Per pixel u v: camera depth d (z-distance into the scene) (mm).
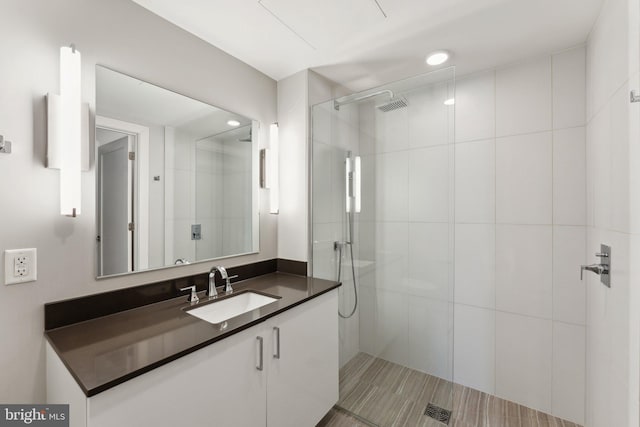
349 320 1989
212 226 1678
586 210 1605
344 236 1963
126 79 1299
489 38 1578
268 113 2033
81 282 1159
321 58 1808
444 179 1666
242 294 1611
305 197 1965
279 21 1454
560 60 1687
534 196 1766
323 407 1614
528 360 1787
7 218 983
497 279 1885
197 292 1567
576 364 1645
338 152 1948
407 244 1812
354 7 1343
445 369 1712
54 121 1051
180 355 913
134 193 1331
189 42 1551
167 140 1458
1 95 970
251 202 1917
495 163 1888
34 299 1041
